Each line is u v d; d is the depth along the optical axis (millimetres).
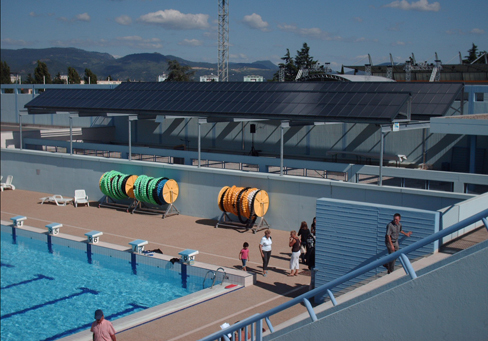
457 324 5965
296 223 21875
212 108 27844
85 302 14969
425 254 11469
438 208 18062
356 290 8430
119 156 30000
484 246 5859
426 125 23906
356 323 6766
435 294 6086
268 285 15367
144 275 17375
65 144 32469
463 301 5902
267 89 28625
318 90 26281
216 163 26344
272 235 21516
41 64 125250
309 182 21250
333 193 20703
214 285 15227
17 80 133500
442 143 28312
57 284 16500
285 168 24000
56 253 20000
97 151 30875
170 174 25734
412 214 11898
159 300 15055
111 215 25406
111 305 14703
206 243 20344
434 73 49312
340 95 25016
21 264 18578
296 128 34219
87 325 13461
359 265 12938
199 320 12773
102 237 21312
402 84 26766
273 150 35406
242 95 28422
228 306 13695
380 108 22344
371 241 12695
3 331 13086
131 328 12344
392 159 28656
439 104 24766
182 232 22078
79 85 47062
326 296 13391
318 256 13625
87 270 17906
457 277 5918
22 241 21781
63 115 48656
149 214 25484
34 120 51750
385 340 6512
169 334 11984
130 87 36344
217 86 31516
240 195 21781
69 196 30078
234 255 18672
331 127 32688
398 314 6387
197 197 24875
